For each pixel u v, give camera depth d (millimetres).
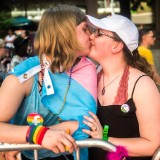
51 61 2084
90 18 2232
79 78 2131
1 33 12906
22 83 2039
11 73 2047
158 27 11125
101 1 11211
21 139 1953
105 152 2238
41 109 2100
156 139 2121
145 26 11352
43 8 12766
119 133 2186
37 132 1923
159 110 2139
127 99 2174
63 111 2084
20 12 12930
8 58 8383
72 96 2094
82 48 2150
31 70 2072
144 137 2148
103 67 2307
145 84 2154
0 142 2010
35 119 2035
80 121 2074
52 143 1894
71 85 2104
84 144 1985
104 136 2127
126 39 2246
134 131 2189
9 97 2012
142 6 11430
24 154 2242
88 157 2309
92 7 11102
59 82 2098
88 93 2115
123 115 2168
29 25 12781
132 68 2268
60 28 2098
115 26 2238
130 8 11523
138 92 2148
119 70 2279
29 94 2086
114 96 2227
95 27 2252
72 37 2109
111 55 2270
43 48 2104
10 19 12945
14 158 2225
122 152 2043
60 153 2145
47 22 2127
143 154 2135
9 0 12844
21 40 8633
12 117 2070
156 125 2123
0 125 1998
